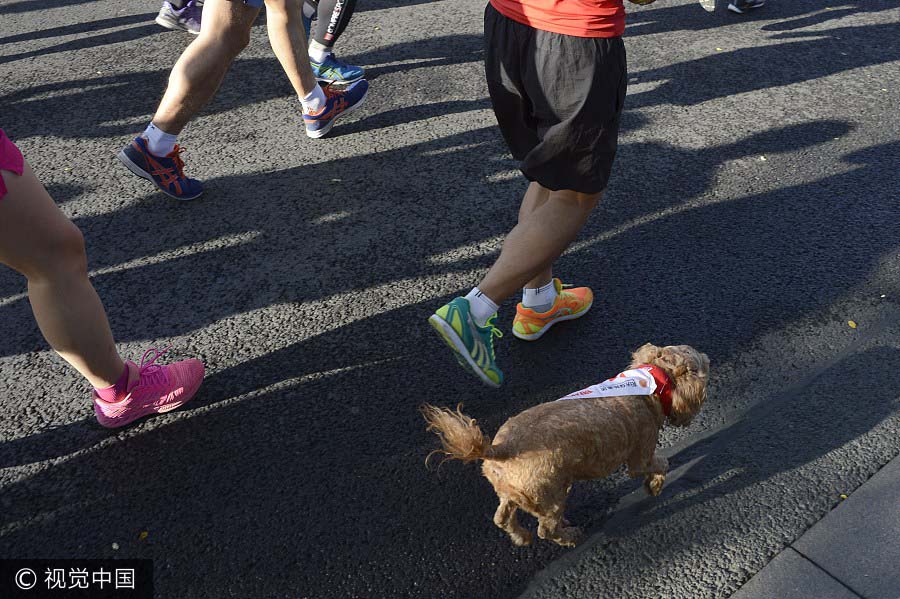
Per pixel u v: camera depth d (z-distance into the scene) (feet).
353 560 7.70
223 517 8.13
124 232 12.37
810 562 7.57
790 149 14.11
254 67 17.30
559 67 7.81
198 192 13.08
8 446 8.93
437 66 17.28
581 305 10.48
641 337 10.30
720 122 14.98
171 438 9.00
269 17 13.23
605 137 8.11
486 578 7.54
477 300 8.34
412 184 13.44
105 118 15.52
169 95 12.05
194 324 10.64
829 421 9.03
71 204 13.00
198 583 7.52
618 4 7.78
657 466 7.91
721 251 11.73
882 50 17.52
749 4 19.19
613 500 8.26
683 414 7.52
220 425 9.16
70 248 7.61
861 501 8.12
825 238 11.94
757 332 10.30
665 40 18.16
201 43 11.75
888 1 19.86
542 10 7.77
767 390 9.48
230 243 12.12
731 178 13.37
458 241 12.11
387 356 10.11
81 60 17.84
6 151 6.89
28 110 15.83
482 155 14.19
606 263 11.56
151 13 20.30
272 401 9.46
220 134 14.93
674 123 14.98
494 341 10.30
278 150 14.44
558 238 8.49
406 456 8.75
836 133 14.55
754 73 16.67
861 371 9.66
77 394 9.61
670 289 11.07
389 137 14.79
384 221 12.55
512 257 8.41
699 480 8.43
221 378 9.79
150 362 9.25
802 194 12.92
